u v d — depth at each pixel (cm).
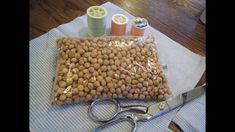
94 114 21
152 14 33
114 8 33
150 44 26
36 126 20
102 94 22
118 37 26
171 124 22
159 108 22
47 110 21
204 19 33
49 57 25
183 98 23
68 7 32
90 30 27
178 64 27
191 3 36
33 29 28
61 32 28
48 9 31
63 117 21
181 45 29
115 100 22
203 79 26
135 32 28
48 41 27
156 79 23
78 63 22
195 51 29
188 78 26
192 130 21
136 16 32
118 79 22
